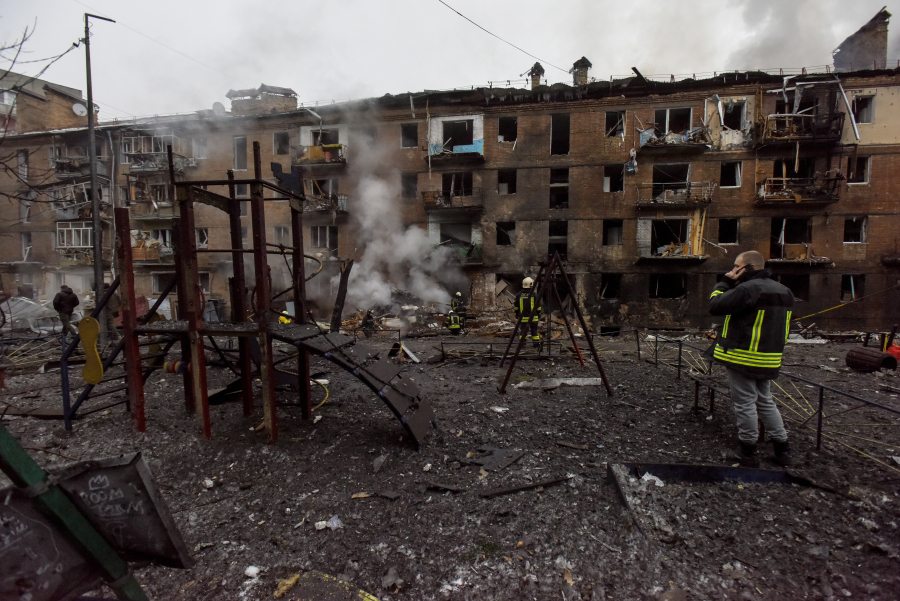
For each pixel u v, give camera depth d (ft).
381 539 9.93
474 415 18.35
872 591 7.70
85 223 78.48
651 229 63.72
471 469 13.30
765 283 12.25
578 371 27.14
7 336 42.98
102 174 78.33
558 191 68.69
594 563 8.82
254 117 73.00
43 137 79.56
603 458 13.73
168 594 8.25
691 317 62.90
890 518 9.74
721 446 14.32
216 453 14.66
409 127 71.61
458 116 67.87
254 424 17.25
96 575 5.16
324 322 68.13
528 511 10.85
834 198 57.41
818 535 9.46
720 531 9.64
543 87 64.39
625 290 64.64
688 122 64.90
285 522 10.71
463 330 55.62
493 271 67.77
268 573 8.86
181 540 5.34
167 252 77.46
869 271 58.39
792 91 59.31
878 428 15.92
